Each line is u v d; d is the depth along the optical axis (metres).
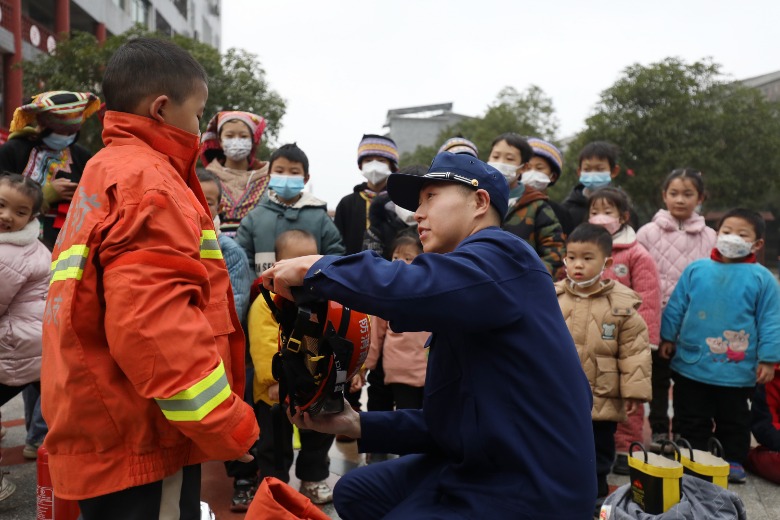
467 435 1.87
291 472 4.04
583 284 3.82
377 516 2.23
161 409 1.77
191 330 1.74
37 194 3.46
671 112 21.62
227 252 3.65
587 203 5.50
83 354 1.79
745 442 4.12
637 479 2.88
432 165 2.10
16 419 4.97
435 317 1.75
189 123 2.04
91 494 1.81
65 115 4.24
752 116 22.17
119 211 1.77
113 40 15.73
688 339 4.25
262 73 17.67
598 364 3.69
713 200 22.44
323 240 4.36
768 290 4.11
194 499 2.00
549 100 32.00
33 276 3.41
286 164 4.29
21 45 18.69
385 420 2.22
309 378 1.97
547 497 1.78
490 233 1.91
